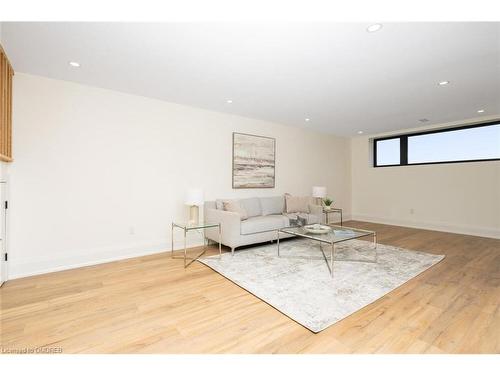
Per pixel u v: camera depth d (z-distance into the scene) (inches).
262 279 104.0
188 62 98.3
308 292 91.7
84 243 123.3
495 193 179.9
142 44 85.2
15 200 106.8
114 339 64.8
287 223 168.4
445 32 78.2
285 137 211.3
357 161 265.1
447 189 202.4
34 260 111.0
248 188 188.5
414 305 82.4
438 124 201.5
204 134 164.2
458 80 115.3
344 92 131.0
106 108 128.5
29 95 109.4
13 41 83.1
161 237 147.5
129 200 136.4
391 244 163.2
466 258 132.8
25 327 70.1
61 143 117.1
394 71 106.3
